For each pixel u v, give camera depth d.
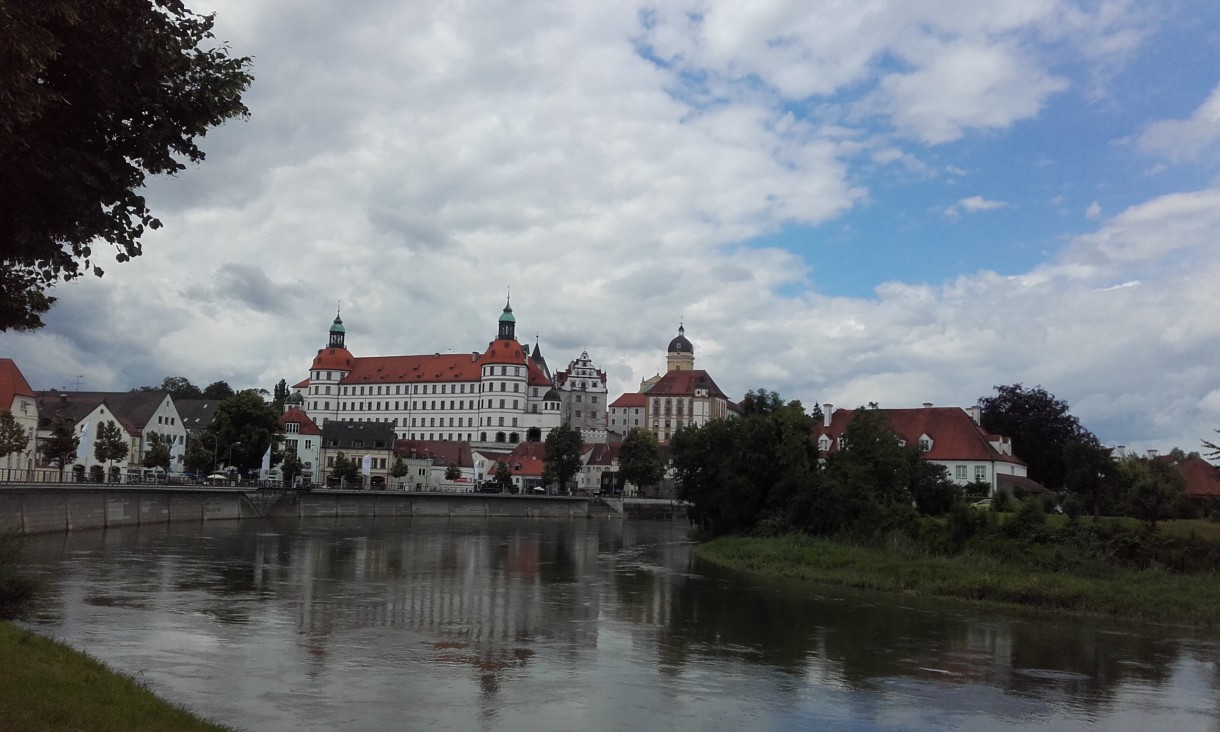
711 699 26.50
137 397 165.50
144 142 19.00
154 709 17.88
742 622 40.91
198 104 19.80
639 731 22.95
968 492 99.62
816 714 25.38
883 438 79.56
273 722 22.30
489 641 34.62
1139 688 29.62
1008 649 35.69
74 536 77.56
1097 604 46.00
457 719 23.33
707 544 85.12
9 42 14.30
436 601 45.75
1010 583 49.62
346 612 41.03
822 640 36.66
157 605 41.03
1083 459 94.88
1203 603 44.38
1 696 15.69
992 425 126.00
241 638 33.59
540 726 23.00
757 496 88.62
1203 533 57.69
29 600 40.50
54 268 19.08
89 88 18.06
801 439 89.81
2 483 75.75
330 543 85.12
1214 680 30.97
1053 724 25.19
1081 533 57.84
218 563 61.34
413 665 29.67
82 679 18.44
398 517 149.25
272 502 128.38
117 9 17.67
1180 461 110.69
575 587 53.88
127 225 19.55
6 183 17.52
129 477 118.88
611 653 32.94
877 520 72.00
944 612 45.09
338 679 27.23
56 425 107.00
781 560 66.31
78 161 17.81
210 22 20.05
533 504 174.38
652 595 50.38
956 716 25.69
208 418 196.88
